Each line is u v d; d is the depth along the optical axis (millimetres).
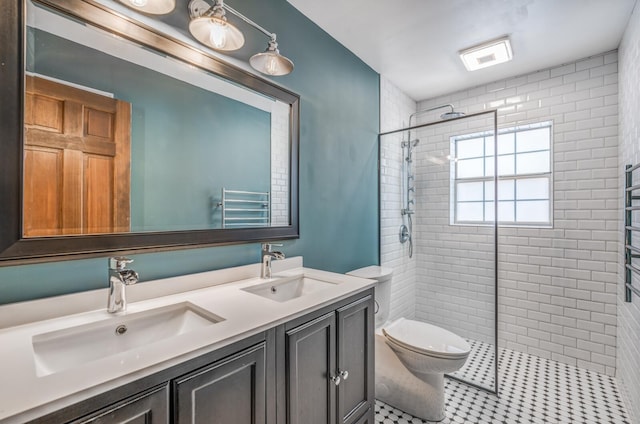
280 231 1648
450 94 3002
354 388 1306
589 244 2312
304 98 1827
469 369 2252
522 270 2594
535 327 2531
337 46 2104
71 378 591
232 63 1432
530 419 1721
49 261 896
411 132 2773
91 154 1019
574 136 2383
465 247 2523
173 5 1094
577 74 2377
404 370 1806
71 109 974
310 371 1072
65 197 949
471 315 2488
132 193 1118
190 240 1257
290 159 1713
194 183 1309
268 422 910
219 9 1159
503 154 2768
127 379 613
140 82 1147
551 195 2508
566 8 1757
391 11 1790
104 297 1011
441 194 2637
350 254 2225
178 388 691
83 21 990
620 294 2109
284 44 1699
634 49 1759
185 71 1282
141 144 1148
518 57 2330
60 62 952
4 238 816
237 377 821
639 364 1618
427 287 2721
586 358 2307
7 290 854
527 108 2594
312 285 1544
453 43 2135
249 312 987
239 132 1481
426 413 1723
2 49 818
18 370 622
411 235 2775
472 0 1694
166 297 1150
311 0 1694
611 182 2229
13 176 833
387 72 2568
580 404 1858
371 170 2473
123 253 1064
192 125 1306
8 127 826
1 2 822
